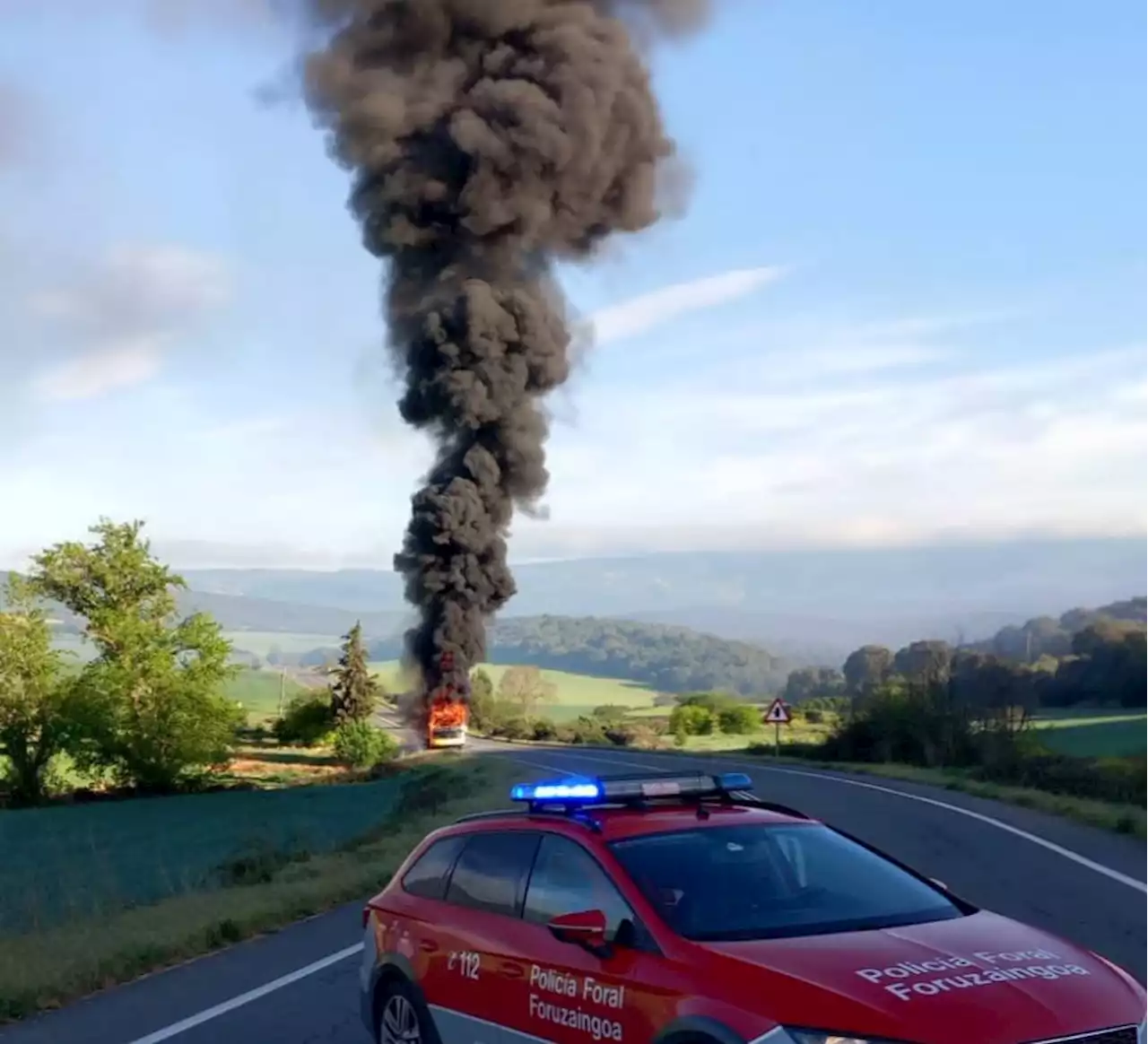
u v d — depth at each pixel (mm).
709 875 5602
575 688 182625
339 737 61969
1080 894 12531
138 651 53469
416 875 7102
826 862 5918
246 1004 9281
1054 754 34406
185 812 40594
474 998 6141
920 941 5102
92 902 15781
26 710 52062
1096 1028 4480
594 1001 5355
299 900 13820
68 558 55188
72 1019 9109
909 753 39625
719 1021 4754
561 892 5891
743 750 55906
